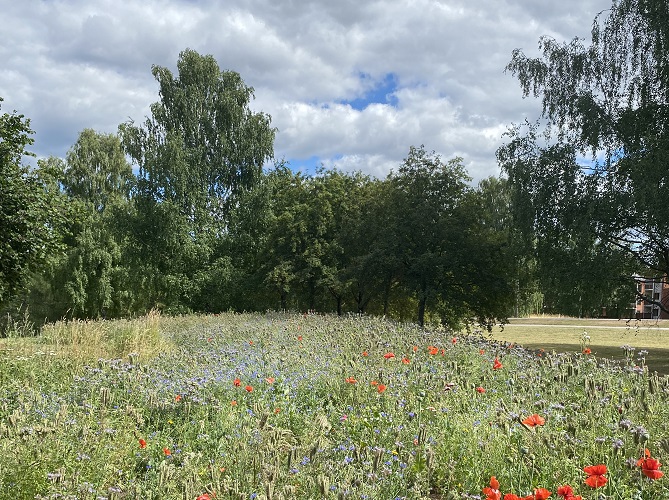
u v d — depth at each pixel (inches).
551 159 697.0
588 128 676.1
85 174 1759.4
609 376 270.7
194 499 141.9
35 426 181.8
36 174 876.0
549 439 166.7
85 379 290.5
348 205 1138.7
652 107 650.8
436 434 197.2
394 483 159.9
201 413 239.9
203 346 490.6
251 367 315.9
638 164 589.3
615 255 629.6
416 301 1078.4
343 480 150.7
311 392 277.3
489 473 172.2
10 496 146.9
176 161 1386.6
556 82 736.3
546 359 319.9
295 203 1214.3
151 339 503.2
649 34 656.4
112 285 1469.0
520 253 738.8
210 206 1533.0
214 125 1530.5
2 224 768.9
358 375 276.8
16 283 852.0
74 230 1477.6
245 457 169.9
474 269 836.6
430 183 889.5
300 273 1104.2
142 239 1429.6
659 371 560.1
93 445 181.5
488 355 377.4
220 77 1577.3
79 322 499.8
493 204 1547.7
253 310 1408.7
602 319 2206.0
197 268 1455.5
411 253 866.8
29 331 456.8
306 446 175.0
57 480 153.3
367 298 1104.8
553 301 697.6
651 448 171.3
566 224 669.9
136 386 276.5
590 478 127.6
